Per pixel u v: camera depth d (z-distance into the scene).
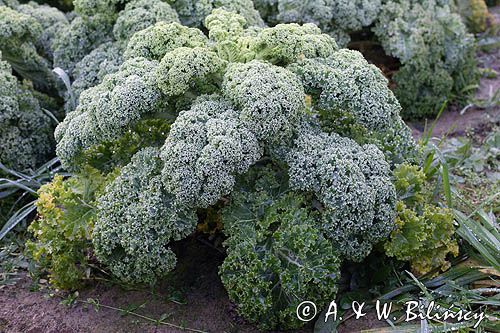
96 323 1.19
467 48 1.97
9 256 1.36
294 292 1.09
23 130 1.50
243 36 1.26
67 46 1.60
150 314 1.21
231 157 1.07
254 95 1.09
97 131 1.17
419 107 1.90
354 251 1.14
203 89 1.21
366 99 1.19
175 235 1.12
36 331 1.19
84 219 1.20
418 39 1.84
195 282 1.27
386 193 1.14
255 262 1.10
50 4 2.09
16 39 1.59
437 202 1.34
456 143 1.67
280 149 1.16
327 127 1.27
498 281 1.18
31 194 1.45
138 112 1.15
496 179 1.53
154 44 1.25
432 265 1.20
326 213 1.12
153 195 1.11
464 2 2.41
